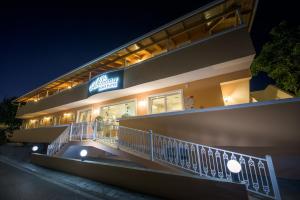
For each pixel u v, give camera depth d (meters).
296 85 9.39
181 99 9.94
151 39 11.20
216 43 8.08
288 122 5.39
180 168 5.77
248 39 7.30
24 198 5.33
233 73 8.58
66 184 6.81
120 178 6.09
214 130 6.68
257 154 5.98
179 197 4.57
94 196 5.45
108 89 11.84
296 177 5.78
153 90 11.42
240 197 3.79
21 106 25.92
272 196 4.21
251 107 6.07
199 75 9.02
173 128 7.76
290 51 9.13
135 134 7.38
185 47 9.10
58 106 17.30
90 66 15.01
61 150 10.21
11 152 18.19
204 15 9.34
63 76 17.27
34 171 9.27
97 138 8.91
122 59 13.37
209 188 4.18
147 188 5.29
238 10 8.44
